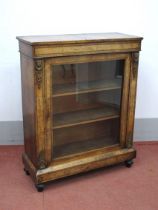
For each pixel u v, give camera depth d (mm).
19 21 2361
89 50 1907
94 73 2111
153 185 2092
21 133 2652
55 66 1885
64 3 2371
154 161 2430
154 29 2535
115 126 2311
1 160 2408
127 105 2201
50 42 1756
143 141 2824
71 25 2438
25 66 1942
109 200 1924
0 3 2293
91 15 2436
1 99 2539
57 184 2094
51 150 2016
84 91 2086
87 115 2203
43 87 1846
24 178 2162
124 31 2520
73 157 2098
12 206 1857
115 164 2338
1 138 2646
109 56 2008
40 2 2338
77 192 2008
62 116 2115
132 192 2010
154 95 2727
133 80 2148
